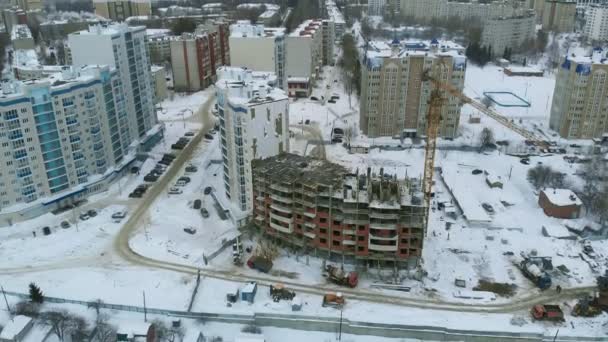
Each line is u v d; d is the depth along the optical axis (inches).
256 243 6230.3
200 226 6614.2
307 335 4923.7
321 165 6072.8
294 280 5551.2
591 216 6919.3
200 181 7844.5
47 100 6525.6
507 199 7411.4
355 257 5669.3
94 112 7126.0
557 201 6889.8
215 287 5418.3
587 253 6077.8
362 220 5433.1
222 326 4975.4
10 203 6569.9
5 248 6058.1
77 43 7623.0
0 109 6151.6
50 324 4849.9
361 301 5221.5
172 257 5949.8
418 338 4869.6
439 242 6304.1
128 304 5118.1
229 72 7101.4
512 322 4904.0
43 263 5812.0
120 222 6668.3
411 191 5639.8
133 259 5895.7
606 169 7726.4
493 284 5516.7
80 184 7219.5
